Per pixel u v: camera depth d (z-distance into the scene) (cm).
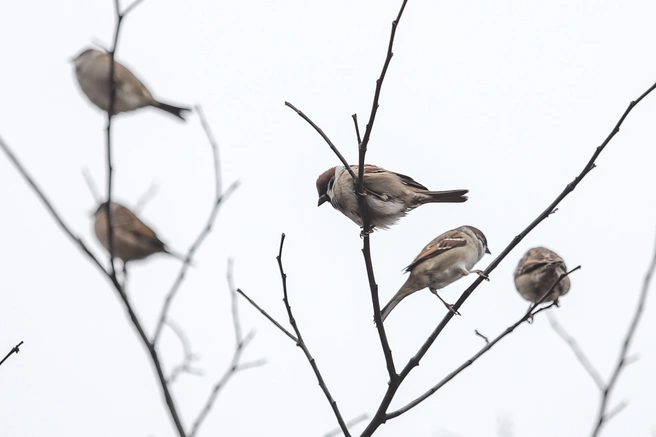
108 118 743
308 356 952
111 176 747
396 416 983
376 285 979
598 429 781
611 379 797
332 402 945
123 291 748
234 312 934
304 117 956
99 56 1016
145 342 751
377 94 909
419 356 1005
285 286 959
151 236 1045
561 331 861
